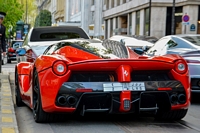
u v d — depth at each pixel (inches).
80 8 2974.9
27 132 200.1
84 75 197.3
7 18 1617.9
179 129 207.9
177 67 204.2
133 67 196.7
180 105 203.8
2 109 240.2
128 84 193.6
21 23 1734.7
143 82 196.1
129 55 217.8
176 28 1443.2
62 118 213.5
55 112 198.1
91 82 192.7
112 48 223.1
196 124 223.1
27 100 257.3
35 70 215.2
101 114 226.7
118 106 192.7
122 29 1879.9
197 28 1368.1
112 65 193.9
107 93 191.5
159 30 1464.1
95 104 195.2
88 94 190.7
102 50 217.2
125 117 237.6
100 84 192.1
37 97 212.8
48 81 194.4
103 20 2399.1
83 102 193.8
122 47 228.1
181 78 203.9
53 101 192.7
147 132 199.2
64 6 3705.7
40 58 212.7
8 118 214.8
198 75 294.2
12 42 1119.0
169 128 209.8
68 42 233.9
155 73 204.5
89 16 2672.2
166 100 200.2
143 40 684.7
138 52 298.0
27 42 382.6
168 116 221.5
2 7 1595.7
